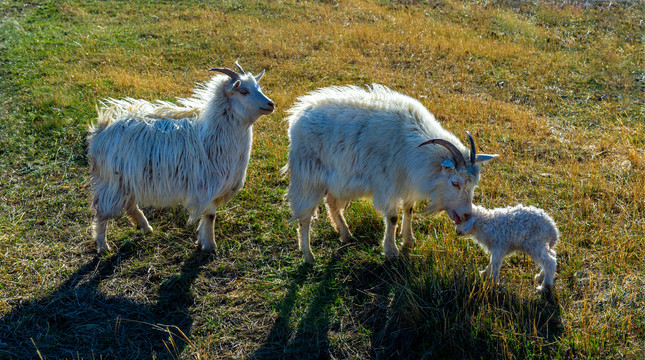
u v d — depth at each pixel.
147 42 13.62
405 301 4.90
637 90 11.43
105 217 5.50
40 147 7.99
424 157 5.07
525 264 5.62
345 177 5.40
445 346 4.60
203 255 5.88
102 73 11.31
